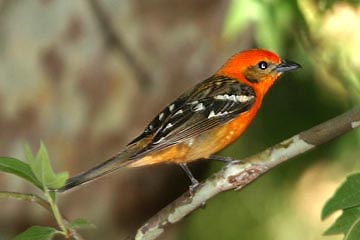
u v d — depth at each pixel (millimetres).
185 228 17281
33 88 13305
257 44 14727
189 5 13281
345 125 8234
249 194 18500
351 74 15977
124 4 13273
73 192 13516
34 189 13414
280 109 17875
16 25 13234
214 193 8594
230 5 13180
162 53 13422
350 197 7770
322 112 17750
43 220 13539
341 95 17484
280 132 17969
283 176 18297
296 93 17734
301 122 17859
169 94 13539
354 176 7773
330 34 15922
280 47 13250
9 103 13305
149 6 13281
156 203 14016
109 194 13695
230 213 18562
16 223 13539
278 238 18484
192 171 14297
